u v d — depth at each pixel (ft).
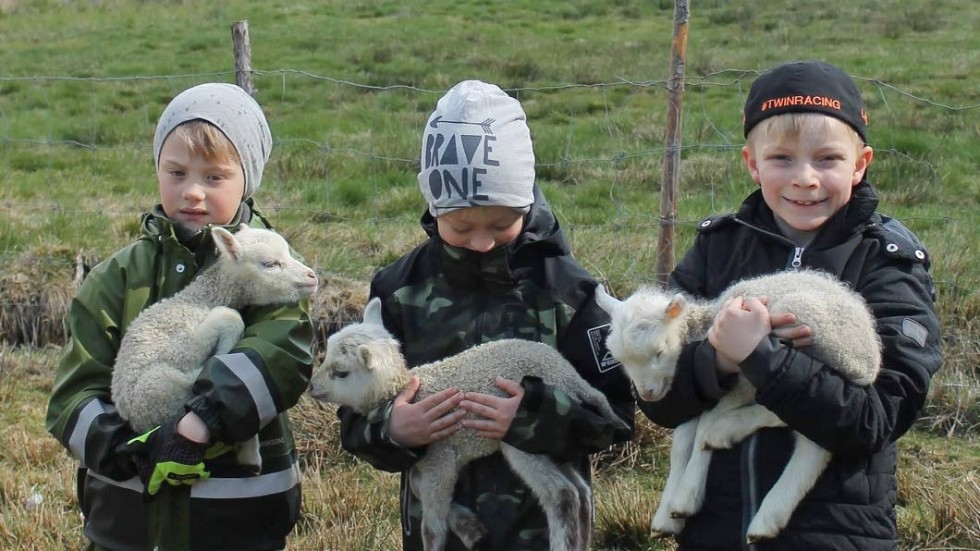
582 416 10.80
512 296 11.64
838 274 10.34
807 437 9.51
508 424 10.75
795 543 9.73
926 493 17.08
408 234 28.84
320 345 23.08
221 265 11.46
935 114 44.60
